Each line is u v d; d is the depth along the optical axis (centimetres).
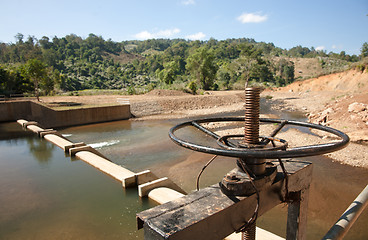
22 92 4150
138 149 1636
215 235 147
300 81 5638
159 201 661
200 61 5841
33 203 674
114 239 531
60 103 2991
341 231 150
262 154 138
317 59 12962
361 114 1905
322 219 823
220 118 242
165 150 1595
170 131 193
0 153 1140
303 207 221
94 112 2591
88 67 14412
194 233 134
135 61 17062
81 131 2216
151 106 3222
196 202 156
